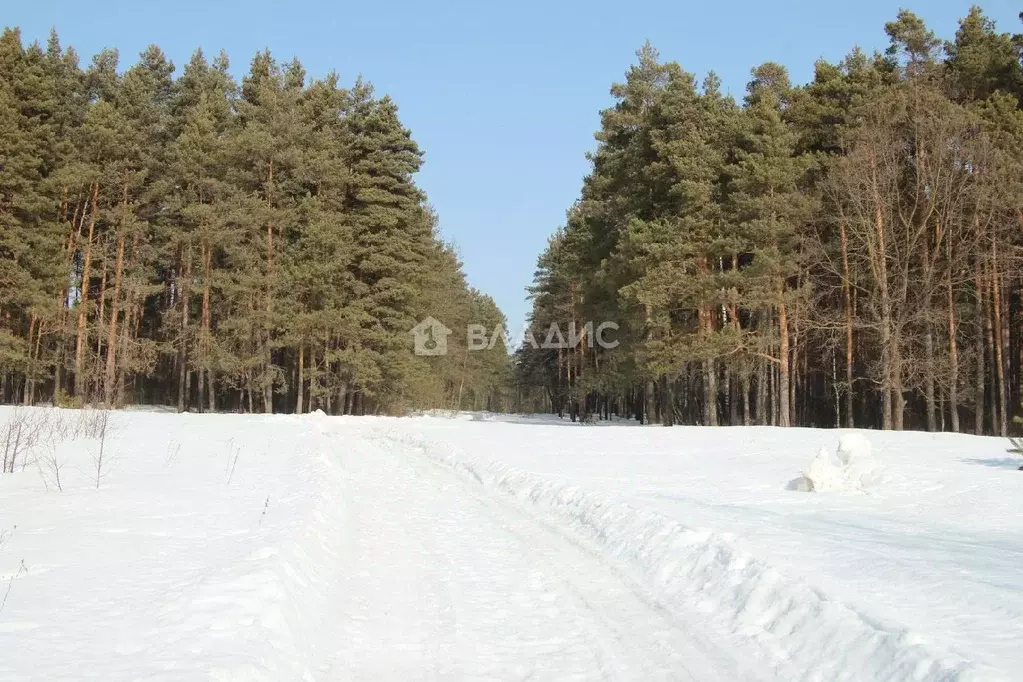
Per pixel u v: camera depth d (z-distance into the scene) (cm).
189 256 4656
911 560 840
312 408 5678
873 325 3566
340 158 5069
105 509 1170
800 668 596
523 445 2578
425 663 630
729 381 4622
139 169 4709
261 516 1109
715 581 817
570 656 648
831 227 4028
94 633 590
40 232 4288
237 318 4547
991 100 3722
